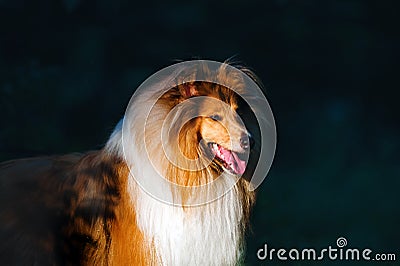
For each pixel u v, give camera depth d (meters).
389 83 52.00
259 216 35.09
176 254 18.92
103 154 19.48
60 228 19.38
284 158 48.09
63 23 42.56
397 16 52.12
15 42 40.81
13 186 19.61
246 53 49.91
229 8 49.41
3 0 41.16
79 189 19.42
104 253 19.19
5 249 19.09
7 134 32.19
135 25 47.03
